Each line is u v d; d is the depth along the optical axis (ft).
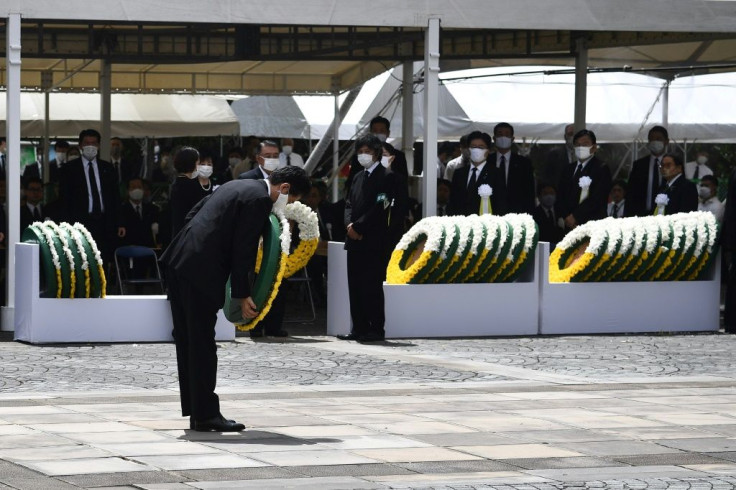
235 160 102.22
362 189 64.44
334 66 119.44
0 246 77.71
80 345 61.57
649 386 49.75
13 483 31.24
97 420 40.40
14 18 66.39
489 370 54.19
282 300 66.39
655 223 71.15
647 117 130.21
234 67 120.37
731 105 136.67
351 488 31.37
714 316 72.49
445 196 86.48
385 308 66.54
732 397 46.93
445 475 33.04
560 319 69.41
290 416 41.63
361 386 49.01
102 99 107.24
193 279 38.34
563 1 72.90
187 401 39.75
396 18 71.10
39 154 147.74
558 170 144.56
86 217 74.49
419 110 123.95
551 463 34.73
